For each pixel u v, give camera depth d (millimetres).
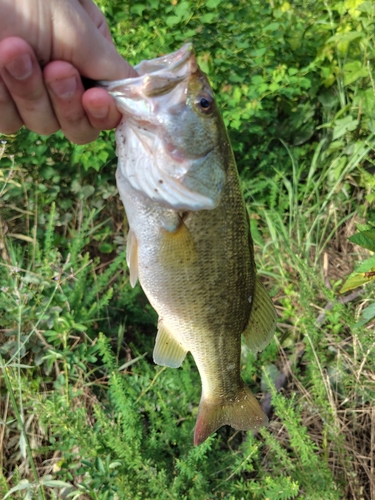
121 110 278
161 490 404
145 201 299
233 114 661
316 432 524
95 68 264
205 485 433
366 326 531
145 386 506
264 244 682
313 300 595
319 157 733
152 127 285
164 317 331
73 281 590
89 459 452
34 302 518
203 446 434
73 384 527
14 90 251
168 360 348
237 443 529
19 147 611
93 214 639
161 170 290
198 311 329
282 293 654
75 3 251
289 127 757
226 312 339
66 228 686
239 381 375
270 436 452
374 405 496
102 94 264
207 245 314
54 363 537
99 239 682
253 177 750
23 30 241
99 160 625
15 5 236
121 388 454
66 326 503
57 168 660
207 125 295
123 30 678
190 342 342
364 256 635
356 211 681
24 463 489
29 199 634
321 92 735
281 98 741
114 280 672
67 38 248
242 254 333
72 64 259
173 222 300
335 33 713
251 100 669
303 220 675
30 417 494
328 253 687
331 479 435
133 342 632
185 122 287
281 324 614
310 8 797
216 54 688
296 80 673
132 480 417
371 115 646
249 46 695
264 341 365
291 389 565
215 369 358
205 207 299
